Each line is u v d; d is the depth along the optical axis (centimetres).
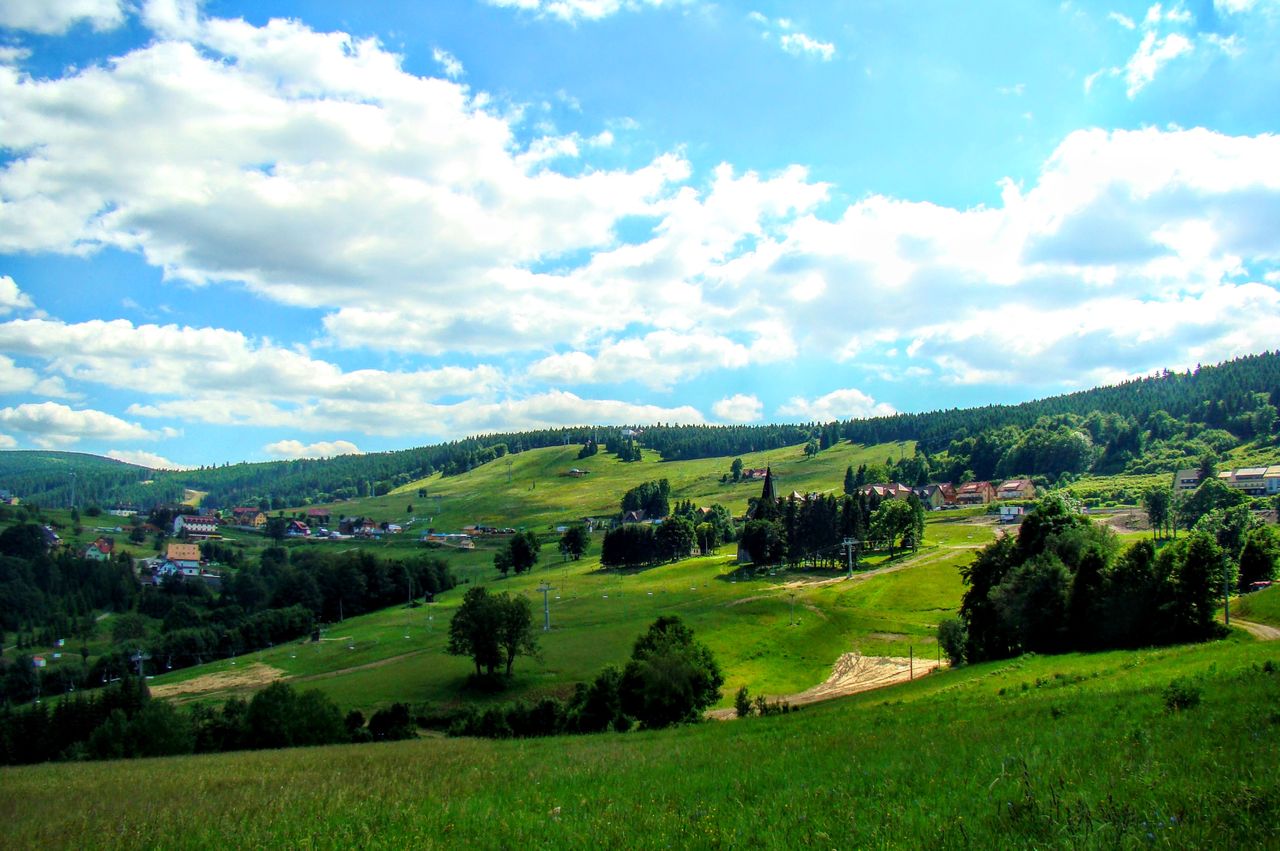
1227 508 16238
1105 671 4628
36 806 2609
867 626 13262
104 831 1955
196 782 3033
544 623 14438
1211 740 1734
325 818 1841
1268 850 1004
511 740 4828
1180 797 1252
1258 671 2927
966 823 1227
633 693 7444
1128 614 6994
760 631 13088
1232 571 10538
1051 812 1205
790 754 2373
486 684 10906
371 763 3369
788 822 1367
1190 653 4853
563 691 10650
